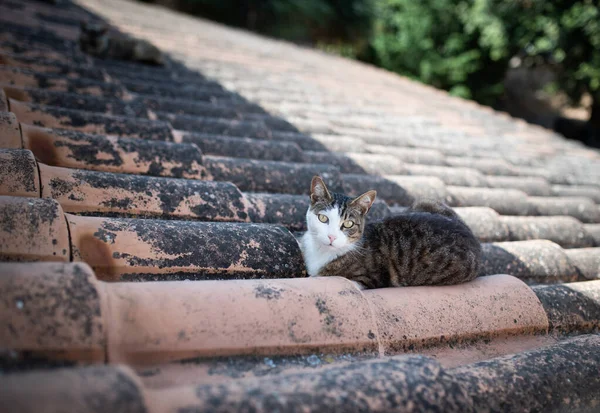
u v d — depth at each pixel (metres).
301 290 1.96
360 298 2.04
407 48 22.84
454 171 4.77
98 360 1.49
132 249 2.09
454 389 1.61
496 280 2.56
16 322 1.42
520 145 6.83
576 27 15.52
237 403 1.35
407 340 2.02
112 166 2.94
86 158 2.89
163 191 2.66
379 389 1.51
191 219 2.65
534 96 25.95
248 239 2.42
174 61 6.65
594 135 19.19
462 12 20.78
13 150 2.37
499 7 17.52
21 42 5.24
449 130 6.74
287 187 3.50
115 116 3.66
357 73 10.01
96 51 5.72
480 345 2.20
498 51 18.97
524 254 3.19
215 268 2.24
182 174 3.14
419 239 2.77
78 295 1.53
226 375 1.62
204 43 8.52
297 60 9.50
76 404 1.19
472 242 2.81
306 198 3.27
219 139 3.87
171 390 1.38
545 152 6.79
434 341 2.09
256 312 1.80
